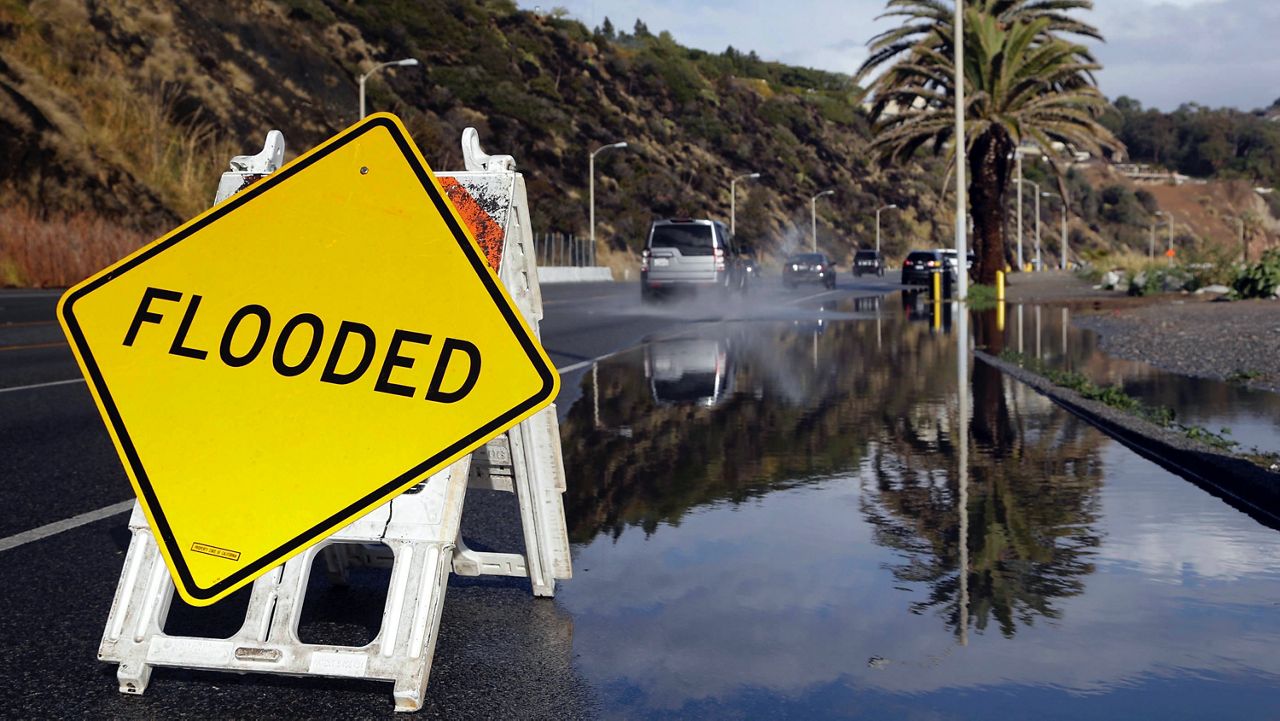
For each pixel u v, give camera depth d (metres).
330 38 67.56
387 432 3.97
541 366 3.95
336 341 4.05
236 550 3.93
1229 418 9.79
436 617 3.79
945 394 11.91
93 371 4.11
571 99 87.94
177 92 48.88
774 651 4.14
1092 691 3.71
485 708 3.69
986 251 39.62
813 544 5.70
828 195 114.06
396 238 4.08
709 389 12.49
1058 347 17.48
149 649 3.85
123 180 41.41
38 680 4.02
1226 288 33.72
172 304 4.15
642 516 6.39
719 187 96.69
